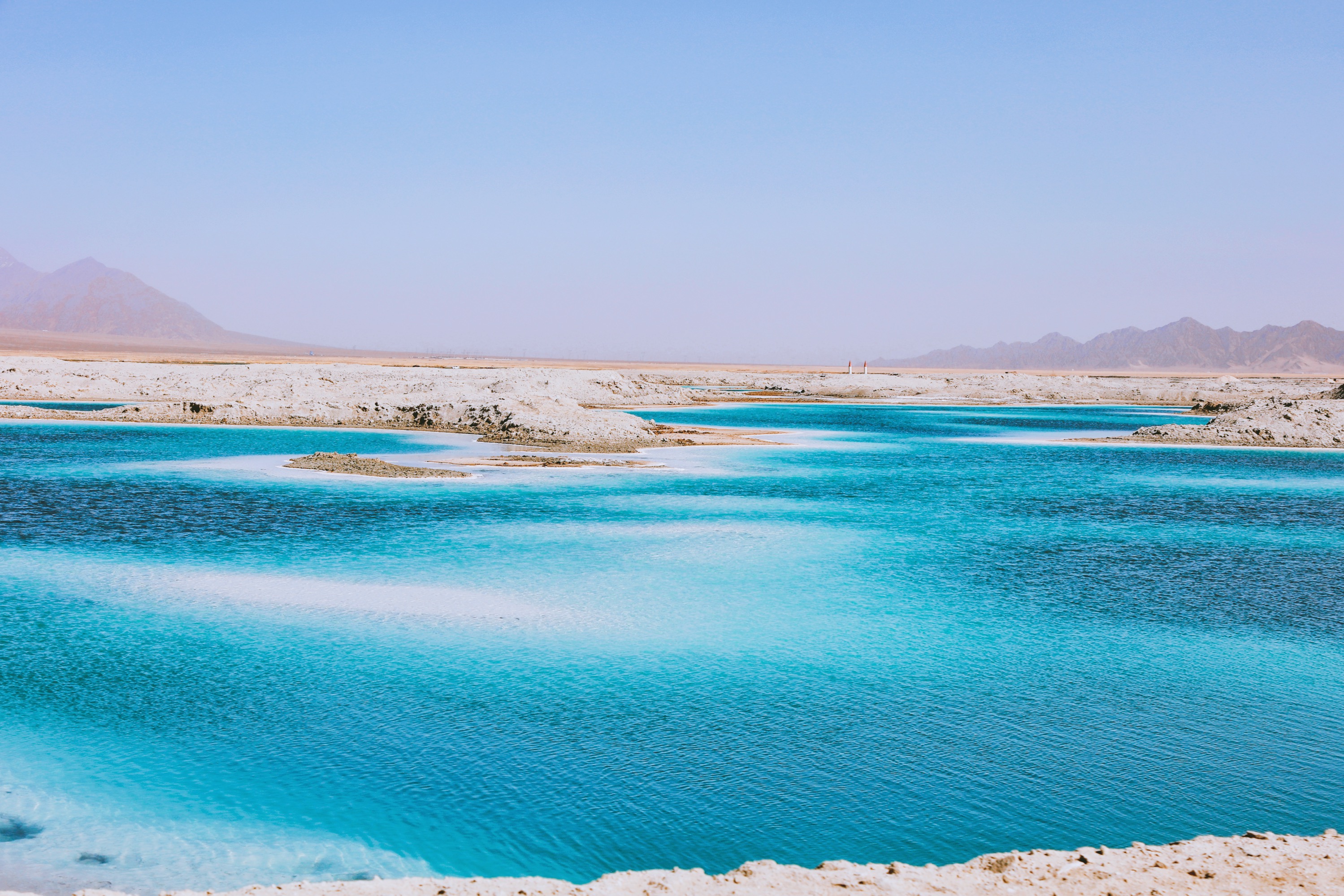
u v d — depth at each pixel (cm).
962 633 1747
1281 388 13600
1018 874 817
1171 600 2014
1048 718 1327
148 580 2080
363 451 4969
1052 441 6588
